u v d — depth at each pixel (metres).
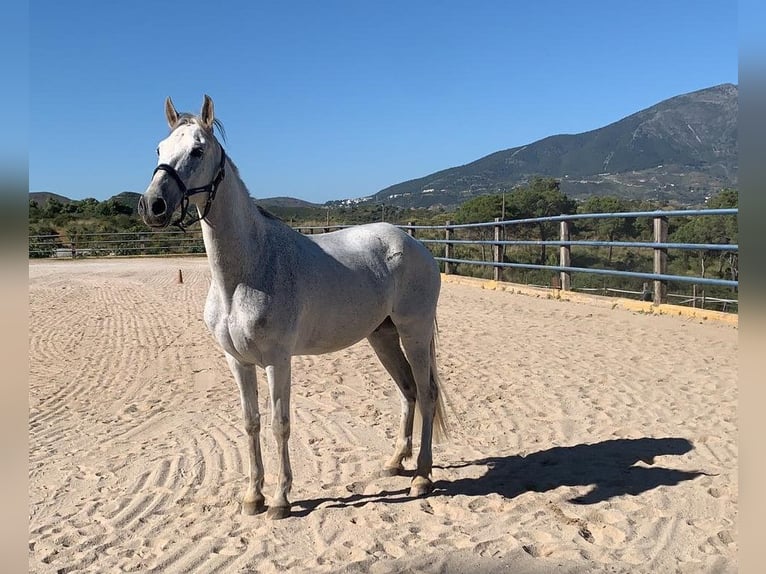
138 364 8.39
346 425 5.56
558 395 6.17
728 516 3.58
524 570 3.10
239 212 3.66
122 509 4.05
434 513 3.86
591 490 4.04
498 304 12.25
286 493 3.87
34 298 15.79
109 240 34.69
